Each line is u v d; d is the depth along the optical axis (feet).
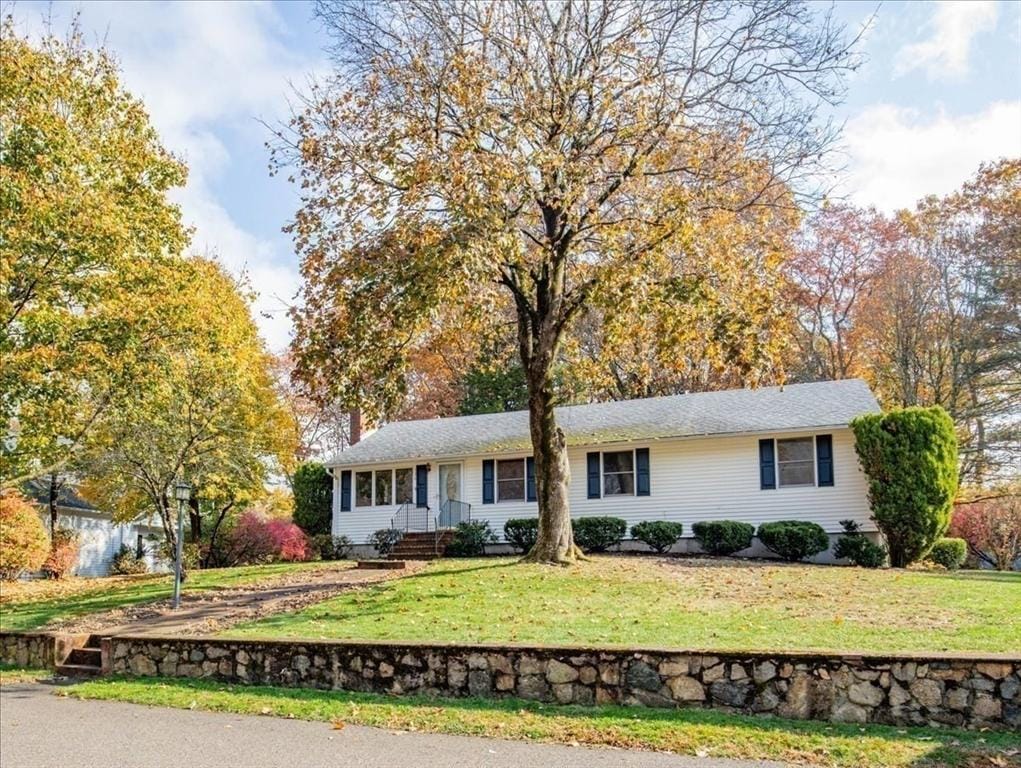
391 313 45.47
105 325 54.24
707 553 72.02
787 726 22.31
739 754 20.04
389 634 34.65
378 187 49.49
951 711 21.97
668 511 77.46
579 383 76.18
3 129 51.39
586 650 26.37
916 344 107.86
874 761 19.10
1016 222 99.55
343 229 49.85
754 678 24.16
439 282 43.14
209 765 20.63
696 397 85.71
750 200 52.85
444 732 23.29
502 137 47.91
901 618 33.86
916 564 64.59
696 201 50.57
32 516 79.20
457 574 53.52
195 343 59.67
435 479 88.94
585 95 52.01
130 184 59.31
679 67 51.26
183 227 62.13
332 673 30.27
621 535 74.95
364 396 48.80
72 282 53.88
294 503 101.50
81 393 58.39
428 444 91.50
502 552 82.28
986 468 103.30
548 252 51.78
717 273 51.21
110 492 82.43
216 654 33.01
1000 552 77.25
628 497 79.20
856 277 114.83
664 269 51.49
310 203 50.57
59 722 26.53
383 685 29.19
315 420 143.23
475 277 43.73
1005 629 30.19
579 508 81.25
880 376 114.32
